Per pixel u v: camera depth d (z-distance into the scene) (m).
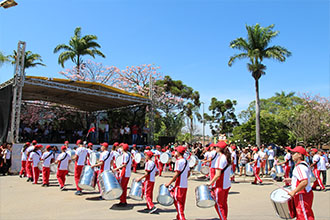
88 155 10.41
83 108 26.69
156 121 33.47
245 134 34.31
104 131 22.62
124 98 20.64
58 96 22.59
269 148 16.84
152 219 6.39
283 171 13.11
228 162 5.41
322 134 32.72
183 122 35.66
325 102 35.41
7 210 7.22
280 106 49.56
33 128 22.36
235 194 10.23
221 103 54.78
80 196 9.12
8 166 14.80
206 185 5.71
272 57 26.09
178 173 5.84
